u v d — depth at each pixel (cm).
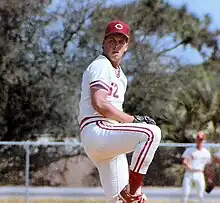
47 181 3167
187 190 2862
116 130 966
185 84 5391
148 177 3038
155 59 5462
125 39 1027
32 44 5328
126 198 983
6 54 5222
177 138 5222
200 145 2862
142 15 5556
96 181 3172
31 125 5391
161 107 5328
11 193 3098
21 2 5272
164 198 2998
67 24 5431
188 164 2858
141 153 948
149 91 5372
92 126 990
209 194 2931
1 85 5275
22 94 5328
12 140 5400
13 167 3194
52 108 5378
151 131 951
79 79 5391
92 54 5422
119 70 1045
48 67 5356
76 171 3178
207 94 5266
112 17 5472
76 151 3184
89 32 5416
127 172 1048
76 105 5403
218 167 2931
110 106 974
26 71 5284
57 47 5384
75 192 3156
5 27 5262
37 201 3119
